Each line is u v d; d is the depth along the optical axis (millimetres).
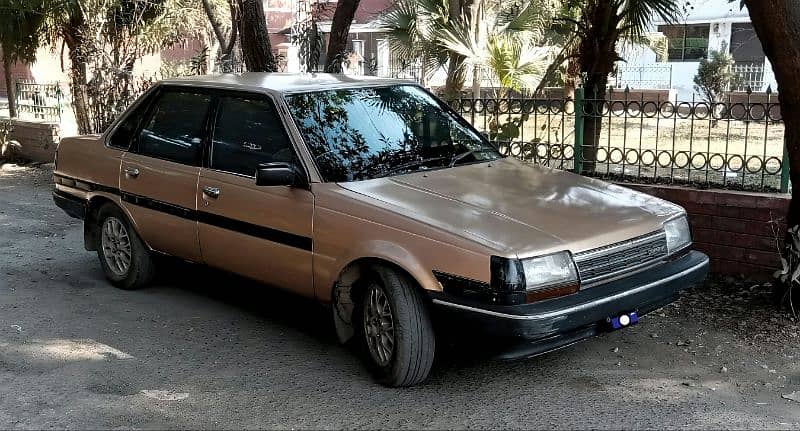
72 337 5574
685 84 20969
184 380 4848
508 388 4691
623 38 8883
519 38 13000
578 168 7273
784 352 5141
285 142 5207
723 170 6664
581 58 8352
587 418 4293
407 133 5574
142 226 6234
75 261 7582
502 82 10914
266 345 5418
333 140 5227
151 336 5594
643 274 4609
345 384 4766
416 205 4641
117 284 6676
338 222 4770
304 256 5000
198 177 5688
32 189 11281
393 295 4488
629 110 7098
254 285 5570
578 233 4398
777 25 5156
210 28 14719
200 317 5984
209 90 5859
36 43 12992
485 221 4438
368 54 23750
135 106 6477
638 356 5145
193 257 5902
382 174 5141
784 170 6312
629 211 4793
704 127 14492
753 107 7234
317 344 5434
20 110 14031
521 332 4094
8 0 11938
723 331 5500
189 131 5906
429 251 4352
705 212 6488
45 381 4836
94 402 4543
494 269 4125
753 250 6312
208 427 4238
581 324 4250
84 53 12359
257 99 5496
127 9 12969
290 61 22453
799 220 5551
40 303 6320
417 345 4492
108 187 6477
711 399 4520
